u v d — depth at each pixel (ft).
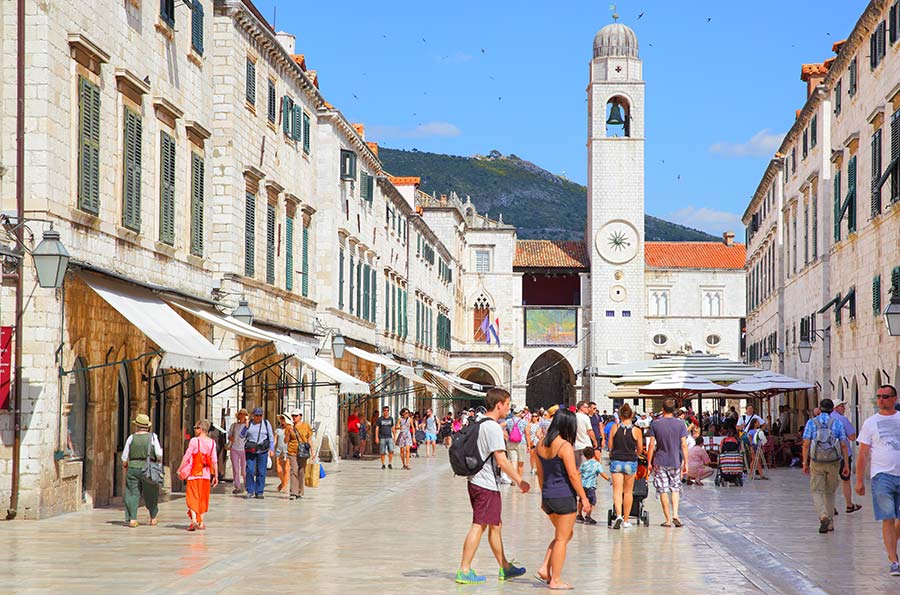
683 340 365.61
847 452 74.43
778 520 81.41
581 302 356.18
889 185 120.78
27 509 73.67
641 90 353.72
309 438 102.01
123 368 90.27
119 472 90.17
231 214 115.14
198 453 72.23
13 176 72.79
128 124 85.56
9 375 73.10
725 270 366.22
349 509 90.63
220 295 110.93
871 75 131.13
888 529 53.98
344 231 167.32
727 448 120.16
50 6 73.31
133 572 53.11
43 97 73.05
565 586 49.88
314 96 152.25
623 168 352.69
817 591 48.88
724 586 50.88
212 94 110.63
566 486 50.49
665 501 78.33
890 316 90.22
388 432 155.12
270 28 130.62
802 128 187.62
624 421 77.92
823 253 165.17
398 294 230.89
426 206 329.31
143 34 90.79
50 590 47.75
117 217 84.58
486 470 51.75
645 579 53.06
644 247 363.76
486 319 355.56
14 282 73.31
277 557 60.34
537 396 399.85
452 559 60.03
